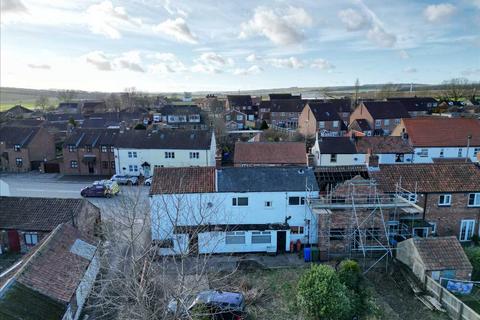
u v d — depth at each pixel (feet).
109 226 87.97
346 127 290.76
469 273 81.87
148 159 180.04
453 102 411.75
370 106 290.76
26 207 103.35
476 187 104.83
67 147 189.16
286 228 100.37
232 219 102.73
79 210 102.58
